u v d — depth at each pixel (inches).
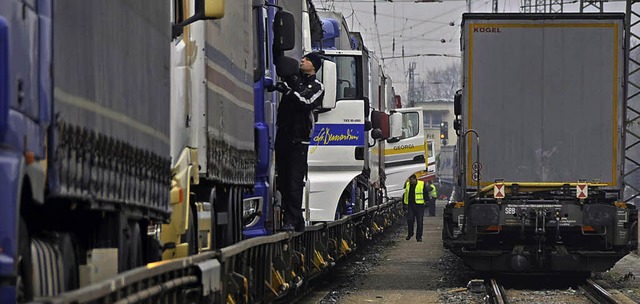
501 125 1658.5
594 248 1679.4
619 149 1647.4
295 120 1178.6
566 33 1652.3
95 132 551.2
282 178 1202.0
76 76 521.7
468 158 1659.7
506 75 1656.0
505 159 1657.2
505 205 1627.7
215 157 864.3
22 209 470.6
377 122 2369.6
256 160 1117.7
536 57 1654.8
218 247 956.6
